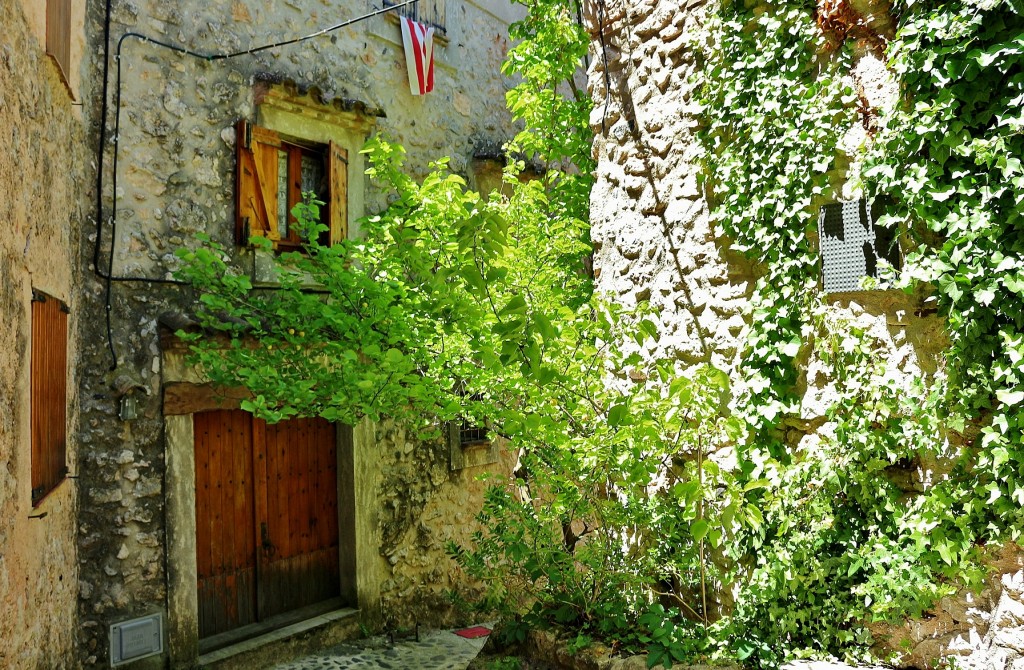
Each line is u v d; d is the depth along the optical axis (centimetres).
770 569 358
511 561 461
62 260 432
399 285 435
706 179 412
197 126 581
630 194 462
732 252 401
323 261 444
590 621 397
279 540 648
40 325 373
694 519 397
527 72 697
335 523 695
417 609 728
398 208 447
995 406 294
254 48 624
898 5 324
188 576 553
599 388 381
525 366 297
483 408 394
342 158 682
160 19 561
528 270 472
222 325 474
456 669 609
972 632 304
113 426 517
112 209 523
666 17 437
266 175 620
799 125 359
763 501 371
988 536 298
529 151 710
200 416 598
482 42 862
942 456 316
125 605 516
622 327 383
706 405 342
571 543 446
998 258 287
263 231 615
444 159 446
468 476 798
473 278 304
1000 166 285
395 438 723
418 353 413
